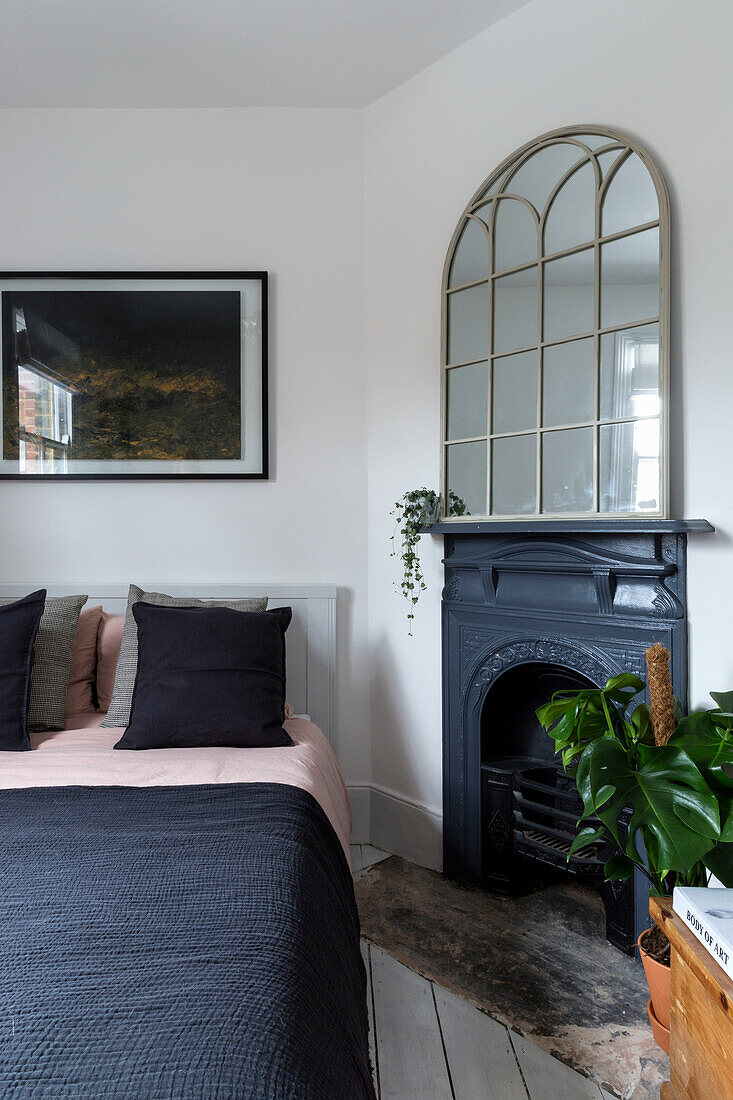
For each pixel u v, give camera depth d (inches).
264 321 117.2
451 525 98.8
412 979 80.1
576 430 88.0
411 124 110.7
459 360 102.7
